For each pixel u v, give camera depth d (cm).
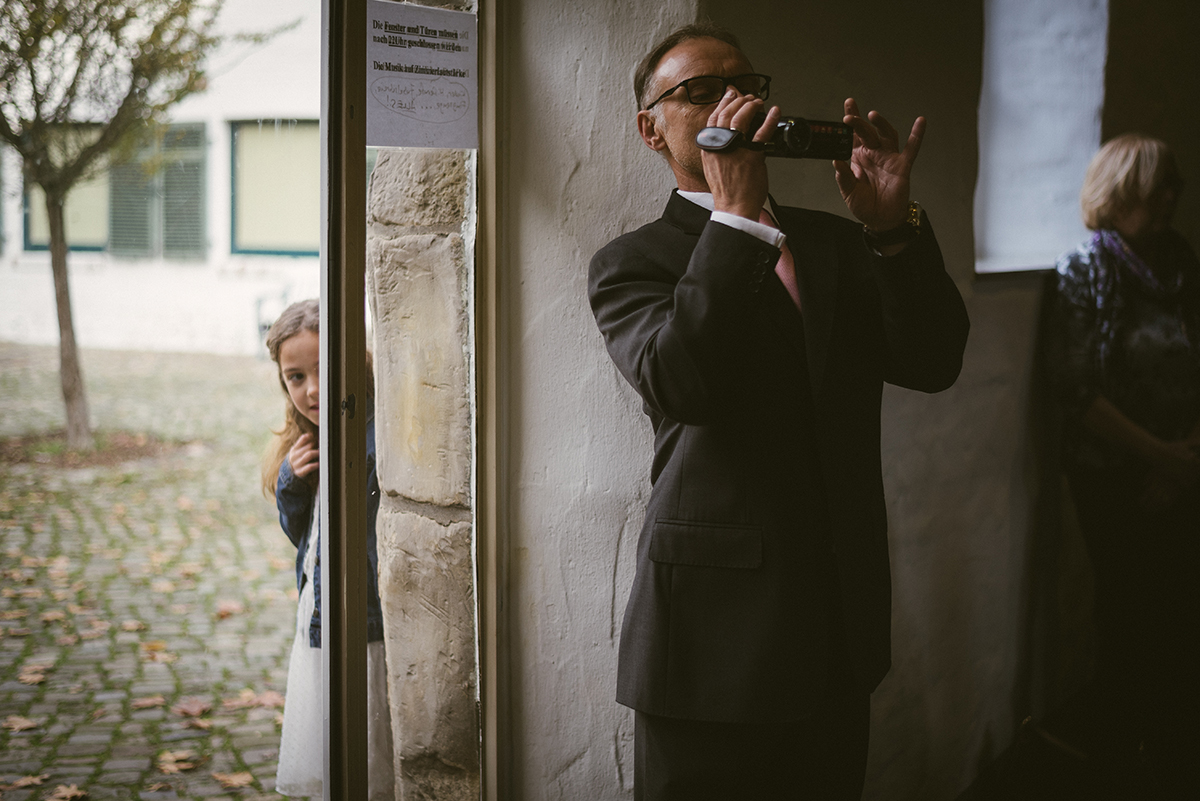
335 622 177
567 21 190
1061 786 279
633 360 147
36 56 818
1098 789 277
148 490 697
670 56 159
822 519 154
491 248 190
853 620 153
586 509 199
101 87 854
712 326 137
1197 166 428
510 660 199
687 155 158
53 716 357
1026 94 364
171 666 405
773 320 154
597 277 159
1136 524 296
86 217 1335
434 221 196
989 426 282
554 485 197
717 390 142
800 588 150
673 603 152
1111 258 295
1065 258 304
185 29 884
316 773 240
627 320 151
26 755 327
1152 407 295
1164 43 392
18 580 512
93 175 870
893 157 154
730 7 194
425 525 202
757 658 147
